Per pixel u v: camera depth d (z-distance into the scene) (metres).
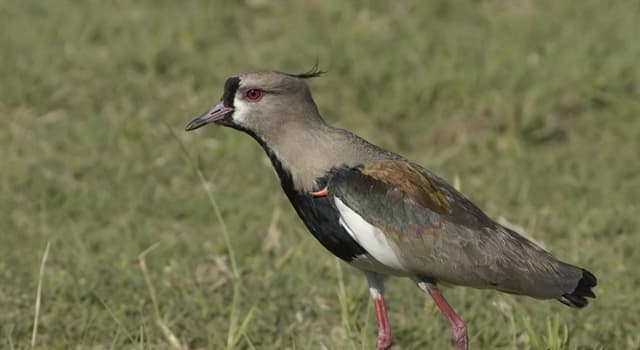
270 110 12.70
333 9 22.55
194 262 15.63
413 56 20.84
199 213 16.98
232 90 12.84
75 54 20.95
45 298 14.65
